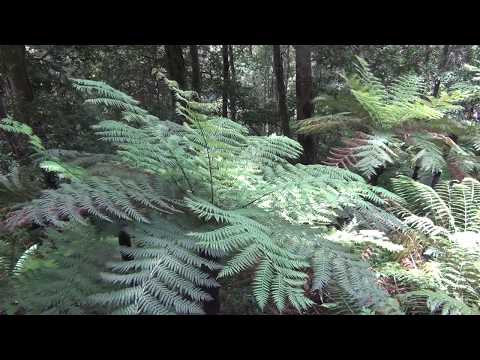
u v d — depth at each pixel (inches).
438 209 113.7
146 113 83.4
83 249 70.2
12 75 226.5
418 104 105.5
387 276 98.1
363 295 64.0
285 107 288.4
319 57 257.9
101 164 75.2
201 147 77.7
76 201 56.4
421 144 110.0
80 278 65.9
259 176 85.8
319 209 85.2
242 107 348.8
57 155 79.0
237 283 94.1
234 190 81.3
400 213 114.9
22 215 53.2
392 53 252.8
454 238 99.6
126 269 58.2
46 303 62.1
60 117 229.3
